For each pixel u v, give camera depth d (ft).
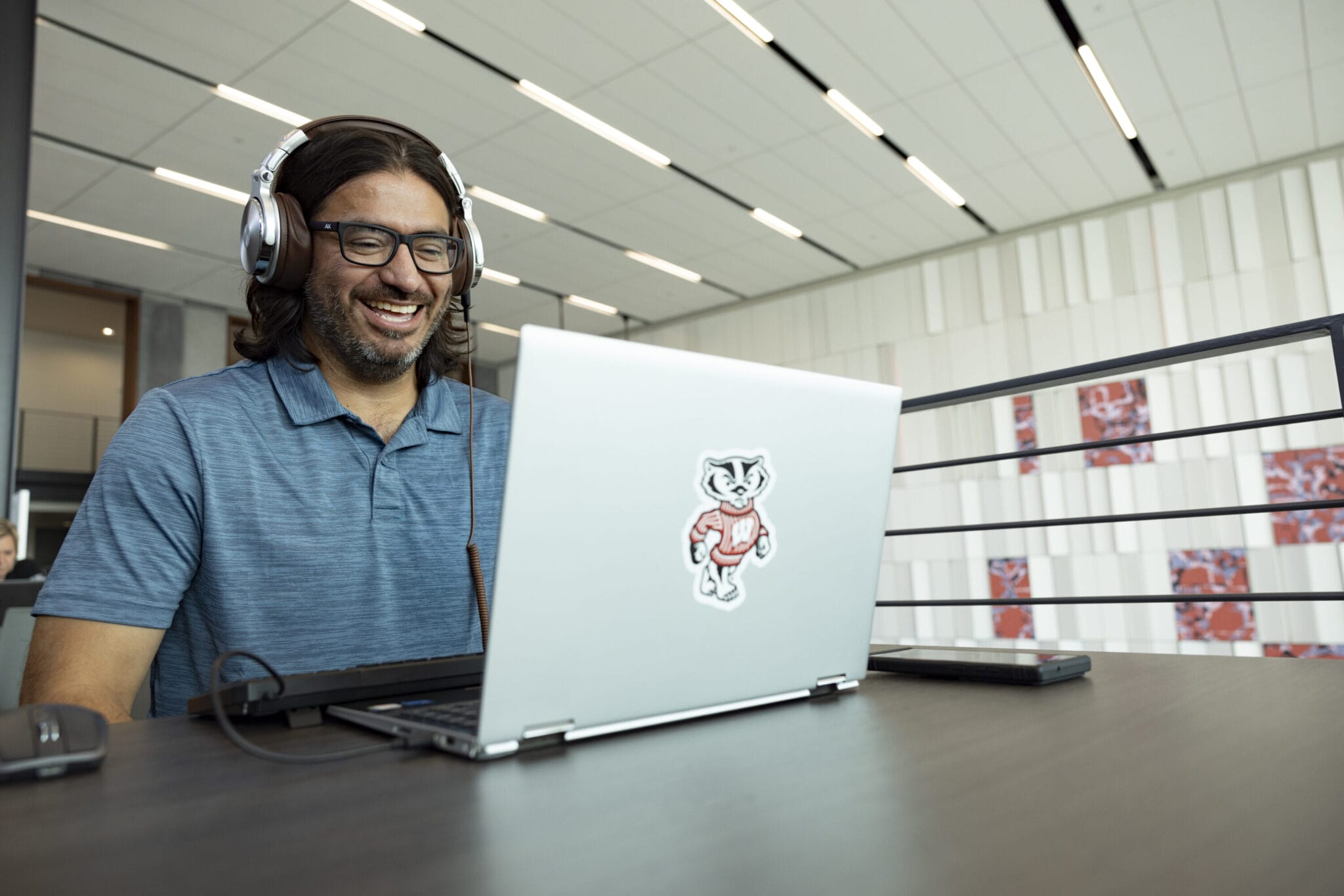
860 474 2.40
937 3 14.64
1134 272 23.03
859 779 1.49
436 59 15.75
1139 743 1.68
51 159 18.92
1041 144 19.72
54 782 1.58
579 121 18.08
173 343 28.14
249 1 14.01
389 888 1.03
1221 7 15.03
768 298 30.12
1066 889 0.96
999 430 24.95
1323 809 1.21
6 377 10.15
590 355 1.79
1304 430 20.43
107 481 3.06
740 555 2.13
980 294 25.61
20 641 6.80
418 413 3.69
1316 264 20.58
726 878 1.04
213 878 1.08
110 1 13.88
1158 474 22.38
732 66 16.25
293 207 3.35
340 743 1.91
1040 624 23.79
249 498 3.23
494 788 1.50
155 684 3.21
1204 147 20.15
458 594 3.60
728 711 2.18
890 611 26.37
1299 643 20.18
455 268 3.63
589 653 1.85
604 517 1.84
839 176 20.97
